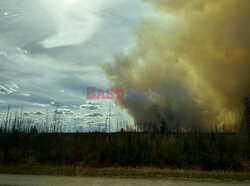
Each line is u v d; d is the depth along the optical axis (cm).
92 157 2139
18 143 2495
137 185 1003
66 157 2133
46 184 997
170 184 1030
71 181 1074
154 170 1517
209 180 1131
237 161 1864
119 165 1958
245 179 1175
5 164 1878
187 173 1334
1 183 1011
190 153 2102
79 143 2445
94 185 996
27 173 1291
